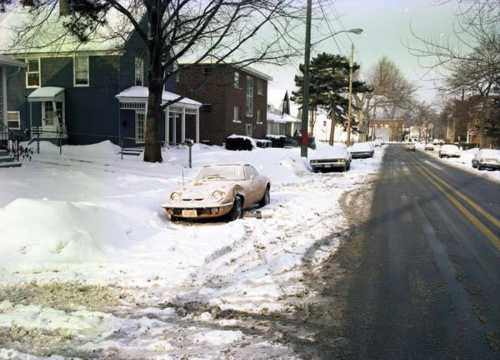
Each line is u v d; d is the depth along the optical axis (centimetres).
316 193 1576
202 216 998
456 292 591
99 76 2788
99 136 2820
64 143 2844
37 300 539
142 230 877
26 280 605
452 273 674
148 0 1789
